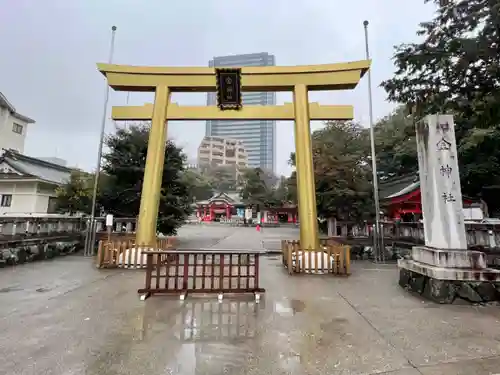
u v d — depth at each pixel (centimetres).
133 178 1265
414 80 962
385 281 675
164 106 916
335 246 782
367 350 314
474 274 500
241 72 877
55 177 2162
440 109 956
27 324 376
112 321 390
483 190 1506
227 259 1000
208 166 7431
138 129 1289
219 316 415
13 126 2720
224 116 923
